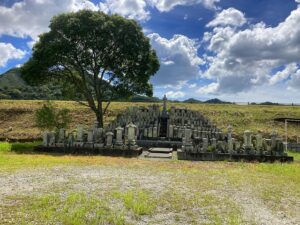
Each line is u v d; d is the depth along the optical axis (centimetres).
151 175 1700
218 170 1966
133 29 3644
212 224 976
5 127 4728
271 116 5538
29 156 2309
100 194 1242
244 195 1334
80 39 3481
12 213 987
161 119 3922
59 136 2820
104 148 2667
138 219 995
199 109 6131
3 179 1431
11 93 10888
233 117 5512
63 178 1510
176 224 968
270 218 1059
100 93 3794
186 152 2561
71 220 936
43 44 3519
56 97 8531
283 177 1770
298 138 4378
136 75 3694
